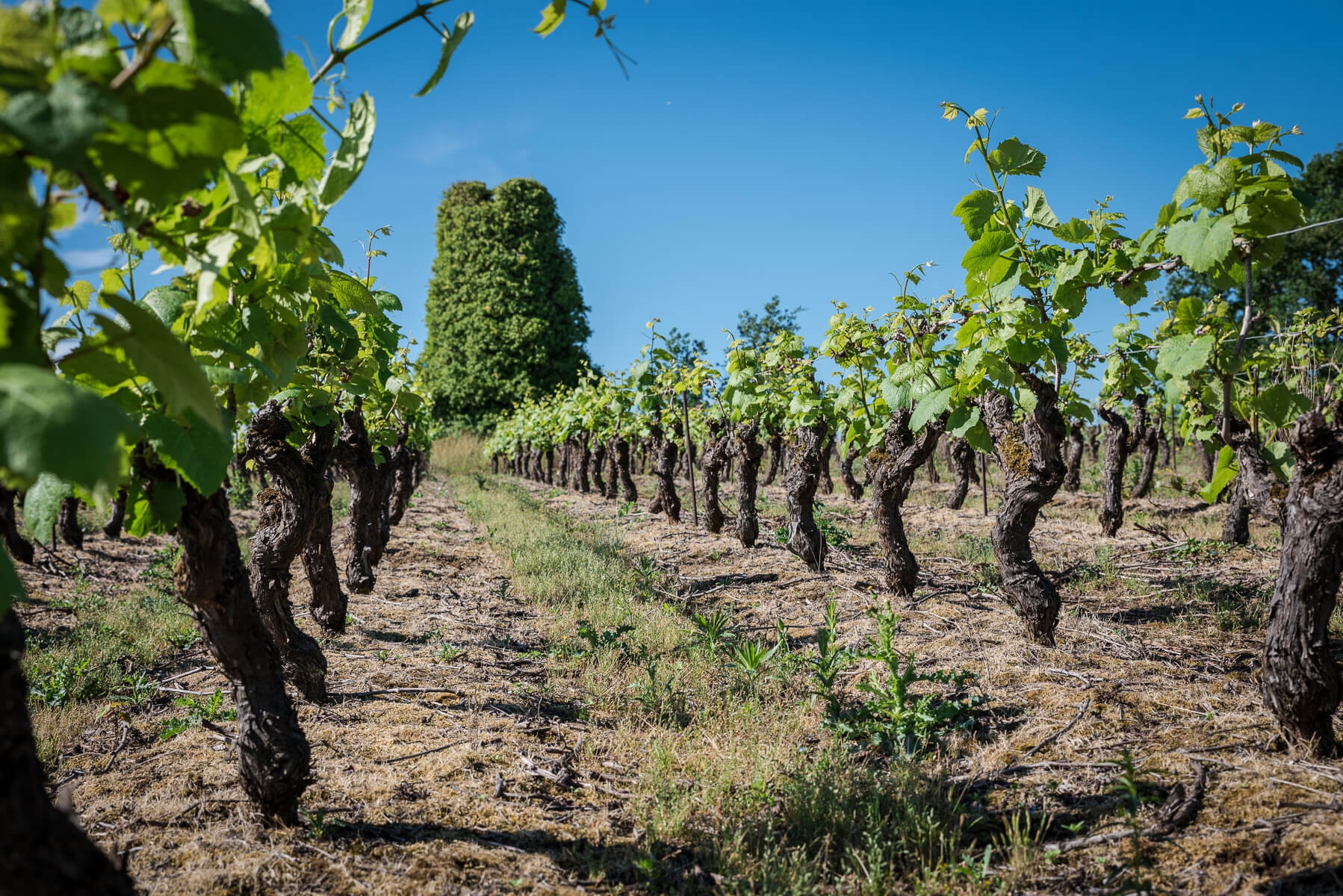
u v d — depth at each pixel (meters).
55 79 1.10
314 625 6.31
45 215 1.18
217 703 4.25
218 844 2.86
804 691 4.71
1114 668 4.77
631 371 11.52
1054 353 4.63
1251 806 2.94
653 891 2.72
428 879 2.71
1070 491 14.59
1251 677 4.49
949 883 2.69
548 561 8.99
